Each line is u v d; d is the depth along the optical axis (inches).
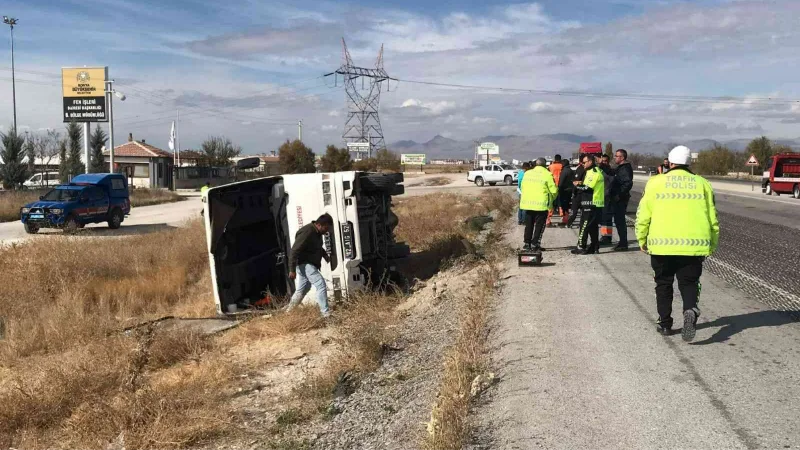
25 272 569.9
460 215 916.0
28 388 296.0
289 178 436.5
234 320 430.9
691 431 170.7
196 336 370.3
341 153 2878.9
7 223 1176.2
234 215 453.7
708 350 235.3
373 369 283.0
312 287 419.2
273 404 267.3
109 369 316.8
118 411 254.8
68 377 303.7
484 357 246.7
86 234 948.0
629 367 220.5
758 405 184.7
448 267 510.9
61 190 1031.0
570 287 355.9
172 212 1412.4
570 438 171.5
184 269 629.9
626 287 352.8
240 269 463.5
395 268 489.4
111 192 1082.1
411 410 224.1
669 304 251.9
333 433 223.6
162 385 296.7
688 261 238.1
